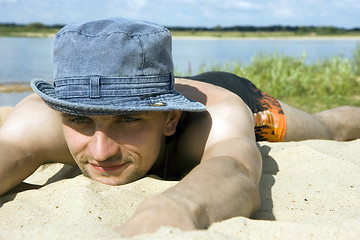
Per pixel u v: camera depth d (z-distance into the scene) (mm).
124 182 1770
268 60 8305
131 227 1128
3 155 1769
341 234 1263
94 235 1087
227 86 2670
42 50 17453
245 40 32062
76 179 1810
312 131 3049
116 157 1687
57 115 1901
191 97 2043
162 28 1730
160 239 1007
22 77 8945
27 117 1888
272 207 1677
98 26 1651
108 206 1587
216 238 1028
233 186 1385
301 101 5984
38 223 1504
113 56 1591
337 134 3285
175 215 1150
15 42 23812
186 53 15039
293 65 8812
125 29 1625
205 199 1274
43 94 1637
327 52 15586
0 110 3689
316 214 1583
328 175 2129
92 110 1535
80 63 1600
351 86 6785
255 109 2730
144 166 1760
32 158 1868
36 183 2242
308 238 1233
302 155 2398
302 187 1930
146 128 1682
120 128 1651
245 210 1397
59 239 1061
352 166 2238
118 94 1609
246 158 1594
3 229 1112
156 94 1690
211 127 1818
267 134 2746
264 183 1966
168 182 1799
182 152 1934
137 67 1621
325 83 6668
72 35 1621
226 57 13195
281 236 1233
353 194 1836
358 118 3352
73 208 1567
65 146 1915
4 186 1785
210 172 1397
